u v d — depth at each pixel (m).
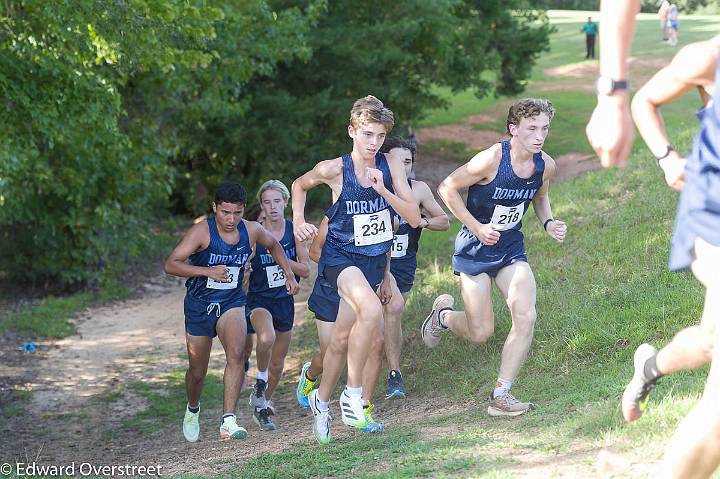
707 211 4.50
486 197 10.81
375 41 39.06
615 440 7.55
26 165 22.77
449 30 42.25
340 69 39.78
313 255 11.12
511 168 10.62
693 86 4.76
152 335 23.25
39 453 14.45
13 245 28.44
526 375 12.38
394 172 10.27
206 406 16.97
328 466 9.02
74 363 20.89
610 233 17.05
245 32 29.19
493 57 47.25
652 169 20.72
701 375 9.17
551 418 9.52
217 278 12.25
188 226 39.75
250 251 12.80
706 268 4.52
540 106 10.39
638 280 13.93
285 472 9.10
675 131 24.80
